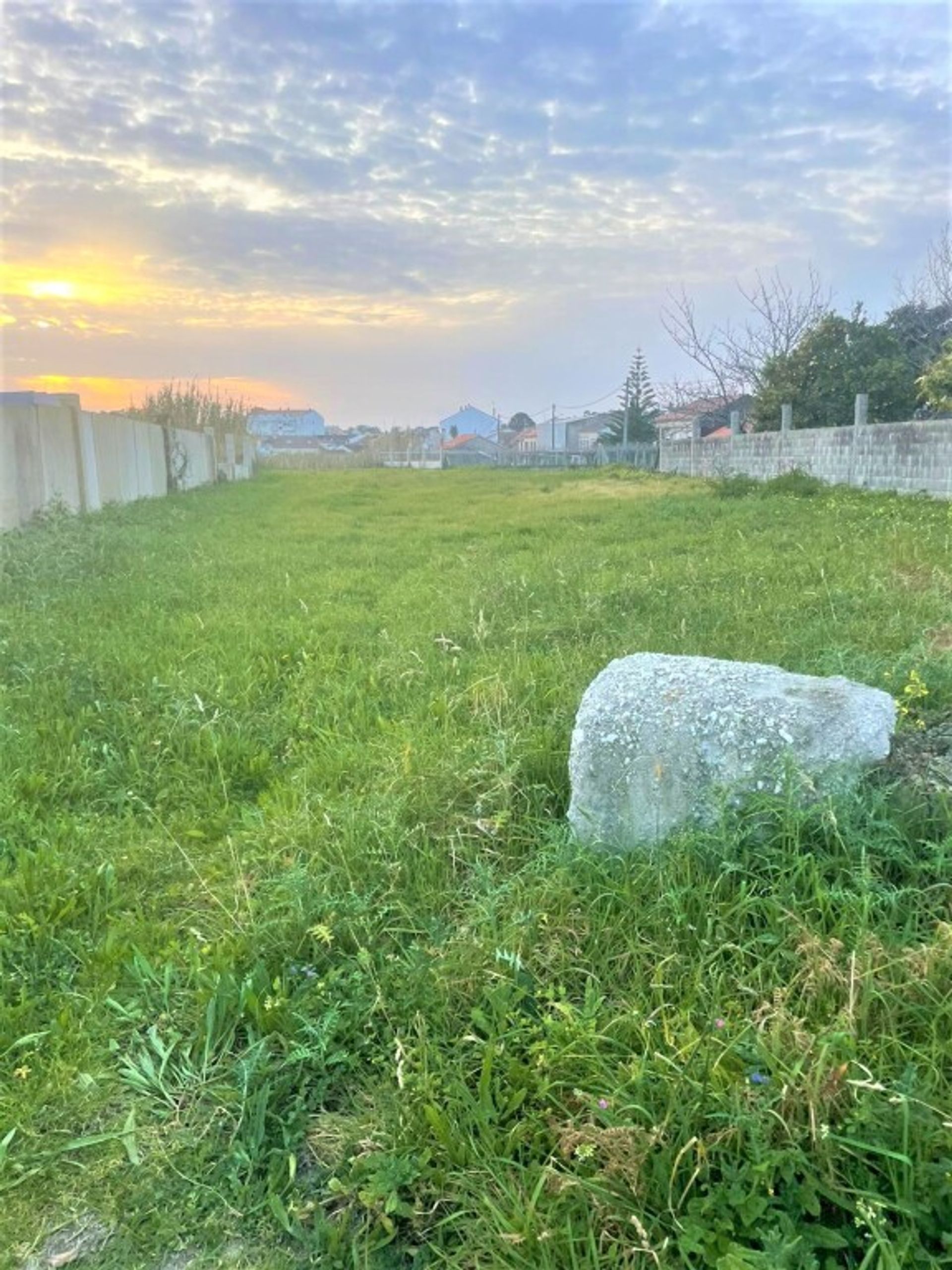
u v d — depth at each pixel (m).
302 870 2.15
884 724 2.14
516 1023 1.67
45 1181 1.49
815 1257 1.17
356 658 4.12
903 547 6.13
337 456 41.91
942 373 12.09
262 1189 1.45
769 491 12.47
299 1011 1.78
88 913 2.24
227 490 19.48
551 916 1.98
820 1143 1.26
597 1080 1.48
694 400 29.33
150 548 8.36
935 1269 1.12
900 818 2.02
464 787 2.59
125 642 4.47
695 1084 1.38
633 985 1.74
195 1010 1.84
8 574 6.42
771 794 2.08
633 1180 1.28
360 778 2.87
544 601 5.16
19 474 9.22
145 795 2.96
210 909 2.25
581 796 2.29
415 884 2.21
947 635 3.78
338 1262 1.33
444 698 3.36
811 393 17.52
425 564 7.35
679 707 2.21
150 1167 1.50
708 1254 1.18
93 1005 1.87
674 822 2.18
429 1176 1.40
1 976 1.93
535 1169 1.36
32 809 2.71
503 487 20.05
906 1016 1.52
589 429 56.19
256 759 3.12
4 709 3.44
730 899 1.95
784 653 3.64
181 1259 1.36
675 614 4.58
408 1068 1.61
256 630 4.77
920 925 1.79
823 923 1.79
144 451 15.05
